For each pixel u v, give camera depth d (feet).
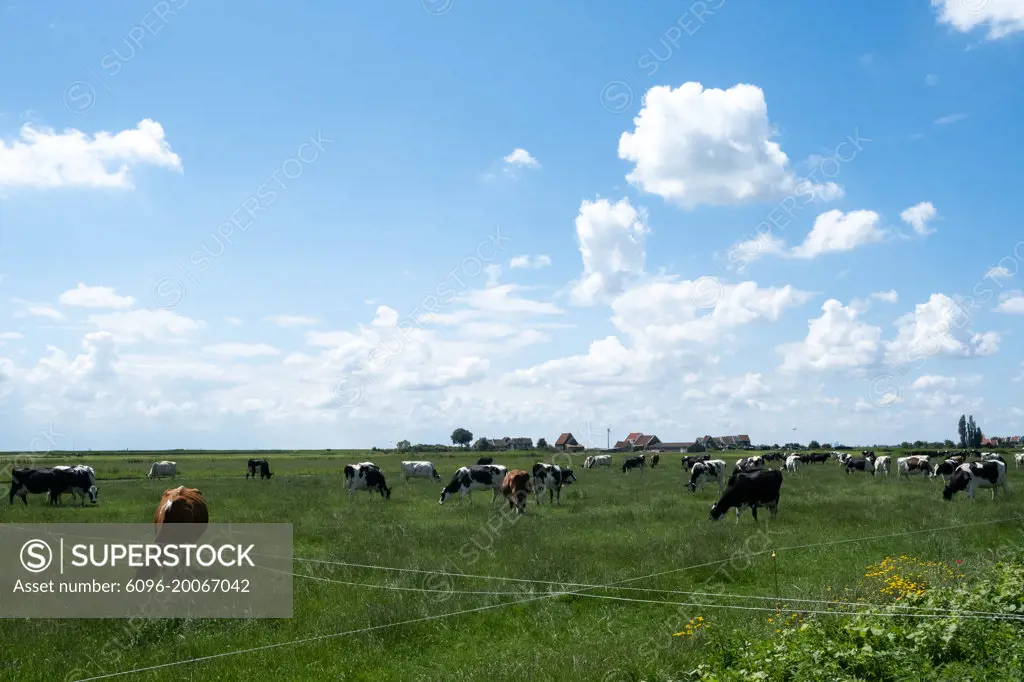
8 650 29.73
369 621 32.65
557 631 33.01
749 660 24.72
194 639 31.19
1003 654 22.91
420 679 27.12
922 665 22.50
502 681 25.67
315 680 27.30
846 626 26.32
